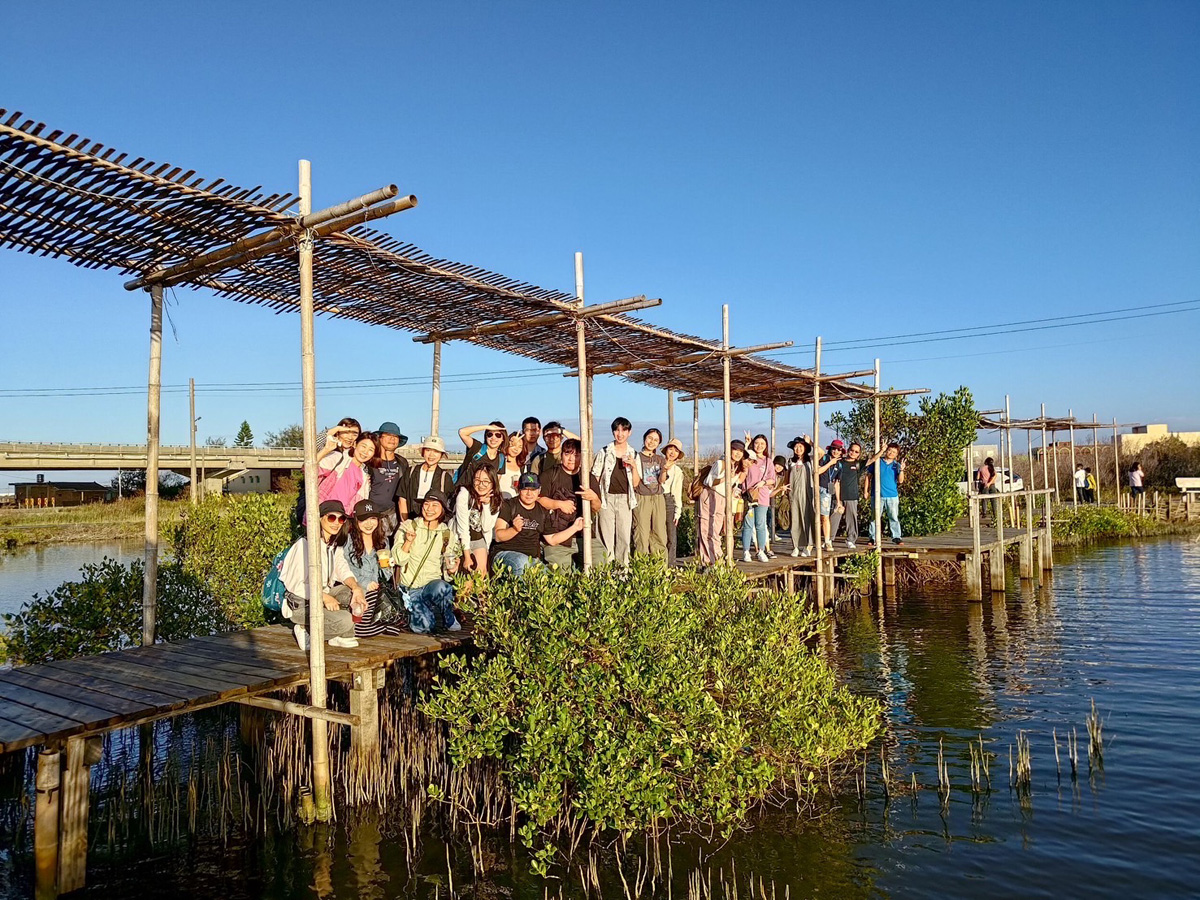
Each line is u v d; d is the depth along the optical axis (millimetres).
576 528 8711
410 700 7949
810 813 6145
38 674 6559
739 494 13523
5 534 32719
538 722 5809
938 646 11719
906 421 20375
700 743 5621
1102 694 9141
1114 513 28531
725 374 11406
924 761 7184
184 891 5238
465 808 6105
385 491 8641
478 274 7598
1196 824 5910
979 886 5094
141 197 5543
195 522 11031
